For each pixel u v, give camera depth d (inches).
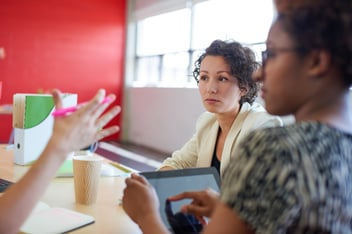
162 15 238.2
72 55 245.8
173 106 223.5
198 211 31.6
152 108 242.5
